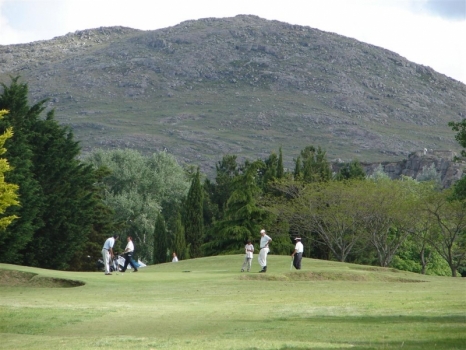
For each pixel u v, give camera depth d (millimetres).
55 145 78000
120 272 50438
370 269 57250
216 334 21953
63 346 19812
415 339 19500
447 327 22203
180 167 151625
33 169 75312
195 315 27062
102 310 28719
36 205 68938
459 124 42875
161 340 20469
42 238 73938
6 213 63656
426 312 27031
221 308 29750
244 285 41406
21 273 42844
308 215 88062
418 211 80188
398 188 85000
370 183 86062
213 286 40688
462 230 86688
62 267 76562
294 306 30234
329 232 88375
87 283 40625
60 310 28609
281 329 22516
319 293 37688
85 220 79500
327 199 86062
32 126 76938
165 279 44250
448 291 39000
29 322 25594
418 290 40125
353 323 23688
